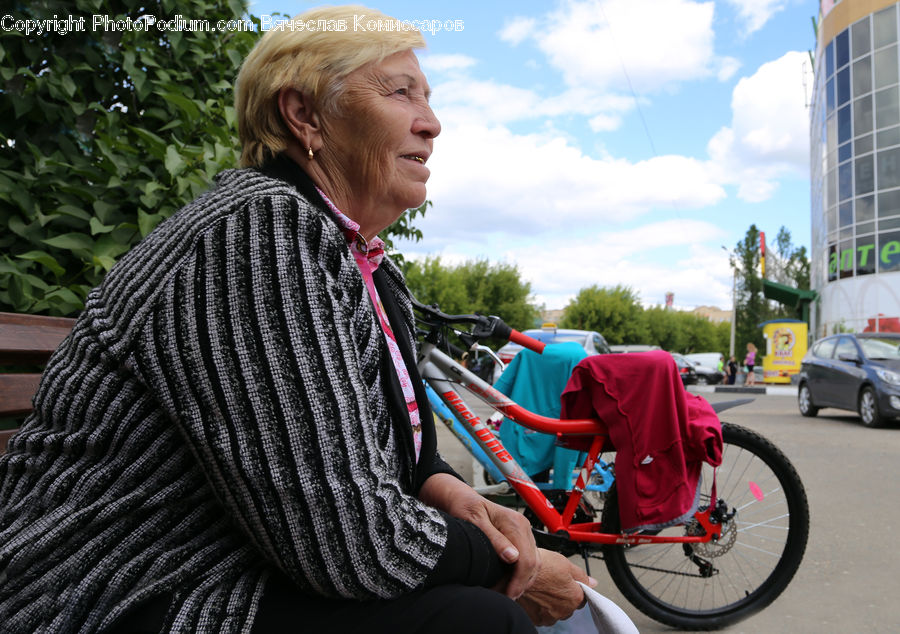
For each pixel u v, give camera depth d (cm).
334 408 91
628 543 274
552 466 303
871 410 1082
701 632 286
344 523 88
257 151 125
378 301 136
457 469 600
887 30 3206
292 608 95
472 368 296
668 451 254
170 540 95
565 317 6134
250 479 87
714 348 8781
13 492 102
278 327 91
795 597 326
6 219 237
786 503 290
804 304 4159
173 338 91
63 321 190
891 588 338
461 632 97
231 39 315
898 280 3144
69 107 264
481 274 4984
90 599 90
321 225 101
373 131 122
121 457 95
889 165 3192
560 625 129
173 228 102
